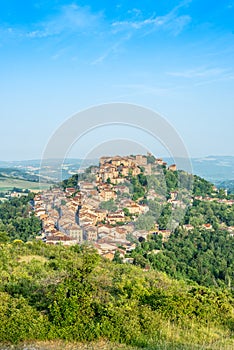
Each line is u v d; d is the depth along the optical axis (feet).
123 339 26.04
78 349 24.63
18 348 24.54
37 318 26.81
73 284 29.19
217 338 28.53
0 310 27.32
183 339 27.12
